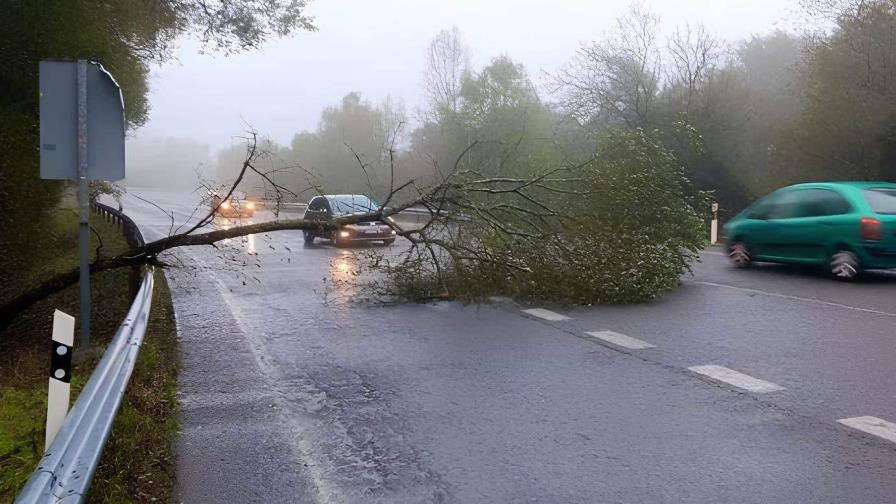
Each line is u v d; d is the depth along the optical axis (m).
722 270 13.46
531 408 5.31
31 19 9.38
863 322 8.12
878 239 10.91
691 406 5.28
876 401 5.27
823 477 3.98
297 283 12.45
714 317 8.71
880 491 3.79
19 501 2.35
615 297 9.80
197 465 4.33
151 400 5.41
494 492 3.90
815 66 21.47
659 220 11.50
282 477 4.15
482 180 10.52
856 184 11.78
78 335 8.59
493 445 4.59
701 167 27.64
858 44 19.88
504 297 10.53
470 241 10.33
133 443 4.38
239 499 3.86
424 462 4.34
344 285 12.06
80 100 6.31
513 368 6.48
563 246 10.20
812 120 21.36
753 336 7.56
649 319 8.71
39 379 6.52
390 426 4.99
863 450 4.36
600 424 4.93
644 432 4.76
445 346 7.43
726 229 14.23
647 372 6.24
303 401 5.59
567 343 7.46
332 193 21.19
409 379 6.17
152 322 8.65
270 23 16.06
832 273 11.73
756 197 27.02
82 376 6.04
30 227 10.16
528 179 11.40
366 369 6.54
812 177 22.36
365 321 8.88
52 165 6.34
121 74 11.72
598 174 11.11
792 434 4.65
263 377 6.30
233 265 15.20
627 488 3.91
